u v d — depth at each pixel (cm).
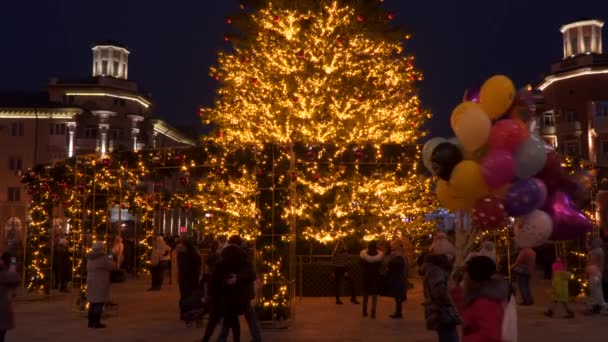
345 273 1616
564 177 681
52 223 1798
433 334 1106
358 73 2188
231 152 1257
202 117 2406
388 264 1344
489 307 579
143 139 5891
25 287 1873
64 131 5278
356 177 1881
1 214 5059
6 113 5225
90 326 1184
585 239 1673
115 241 1556
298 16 2175
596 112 5081
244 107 2264
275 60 2178
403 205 2134
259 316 1180
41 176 1645
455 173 655
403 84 2311
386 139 2167
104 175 1520
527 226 659
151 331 1145
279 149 1215
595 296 1384
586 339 1065
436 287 711
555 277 1352
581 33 5631
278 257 1193
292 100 2045
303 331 1142
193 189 2302
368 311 1435
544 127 5431
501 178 626
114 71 5991
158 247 1978
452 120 668
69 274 1878
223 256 933
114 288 2042
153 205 2353
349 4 2238
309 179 1688
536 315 1374
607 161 5038
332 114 2077
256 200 1209
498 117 675
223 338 925
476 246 1455
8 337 1081
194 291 1196
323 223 1939
